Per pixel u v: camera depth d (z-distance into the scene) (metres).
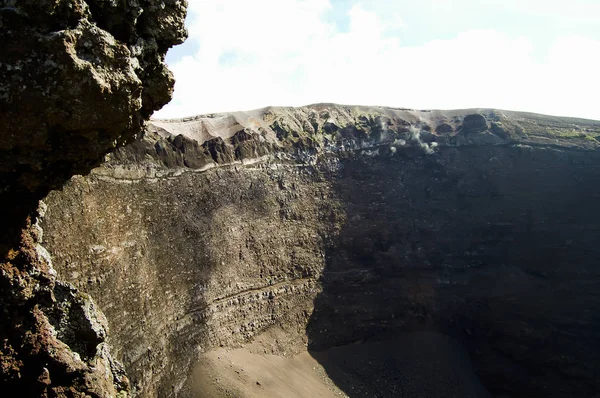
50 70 8.19
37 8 8.16
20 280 9.34
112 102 8.85
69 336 10.29
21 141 8.40
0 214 9.40
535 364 48.28
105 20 9.43
